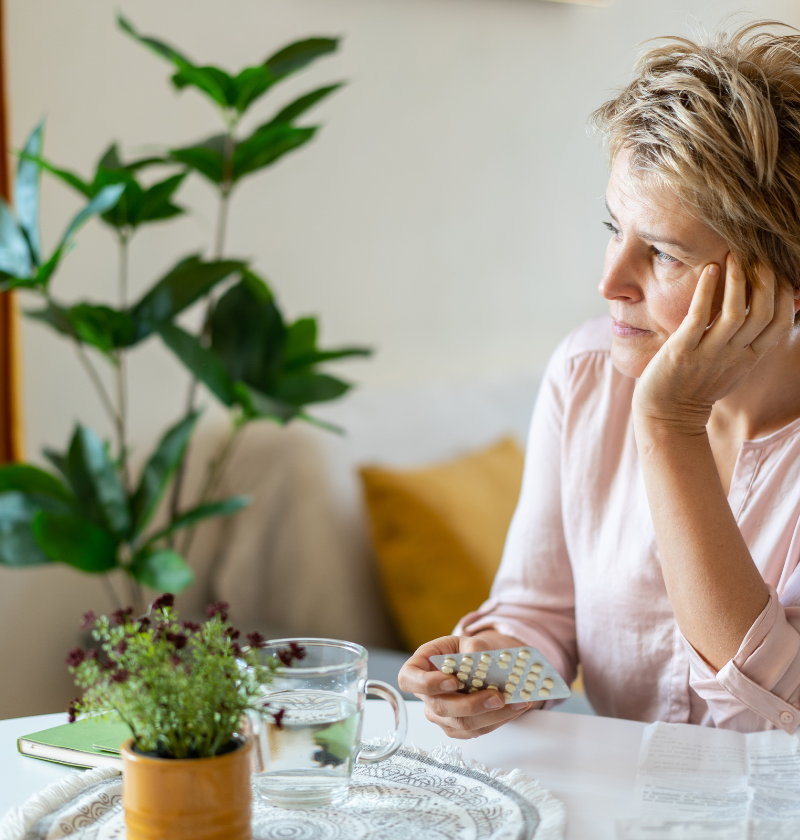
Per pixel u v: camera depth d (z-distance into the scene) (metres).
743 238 0.80
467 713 0.76
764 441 0.95
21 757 0.77
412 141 2.18
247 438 1.87
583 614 1.06
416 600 1.74
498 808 0.66
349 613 1.77
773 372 0.94
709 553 0.82
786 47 0.83
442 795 0.69
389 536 1.77
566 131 2.49
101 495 1.44
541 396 1.15
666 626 0.99
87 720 0.82
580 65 2.49
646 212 0.82
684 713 0.98
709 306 0.82
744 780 0.72
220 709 0.57
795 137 0.79
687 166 0.78
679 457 0.85
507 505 1.93
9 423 1.66
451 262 2.29
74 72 1.70
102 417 1.79
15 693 1.67
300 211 2.01
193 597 1.85
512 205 2.40
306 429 1.85
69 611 1.74
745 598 0.81
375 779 0.72
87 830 0.63
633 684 1.02
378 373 2.17
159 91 1.81
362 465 1.84
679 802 0.68
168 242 1.84
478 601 1.75
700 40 0.90
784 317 0.84
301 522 1.77
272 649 0.64
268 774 0.64
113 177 1.35
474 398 2.16
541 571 1.10
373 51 2.09
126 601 1.82
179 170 1.84
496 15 2.29
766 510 0.95
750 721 0.85
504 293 2.41
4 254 1.38
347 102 2.05
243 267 1.49
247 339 1.57
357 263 2.12
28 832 0.62
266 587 1.78
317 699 0.63
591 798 0.69
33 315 1.44
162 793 0.55
